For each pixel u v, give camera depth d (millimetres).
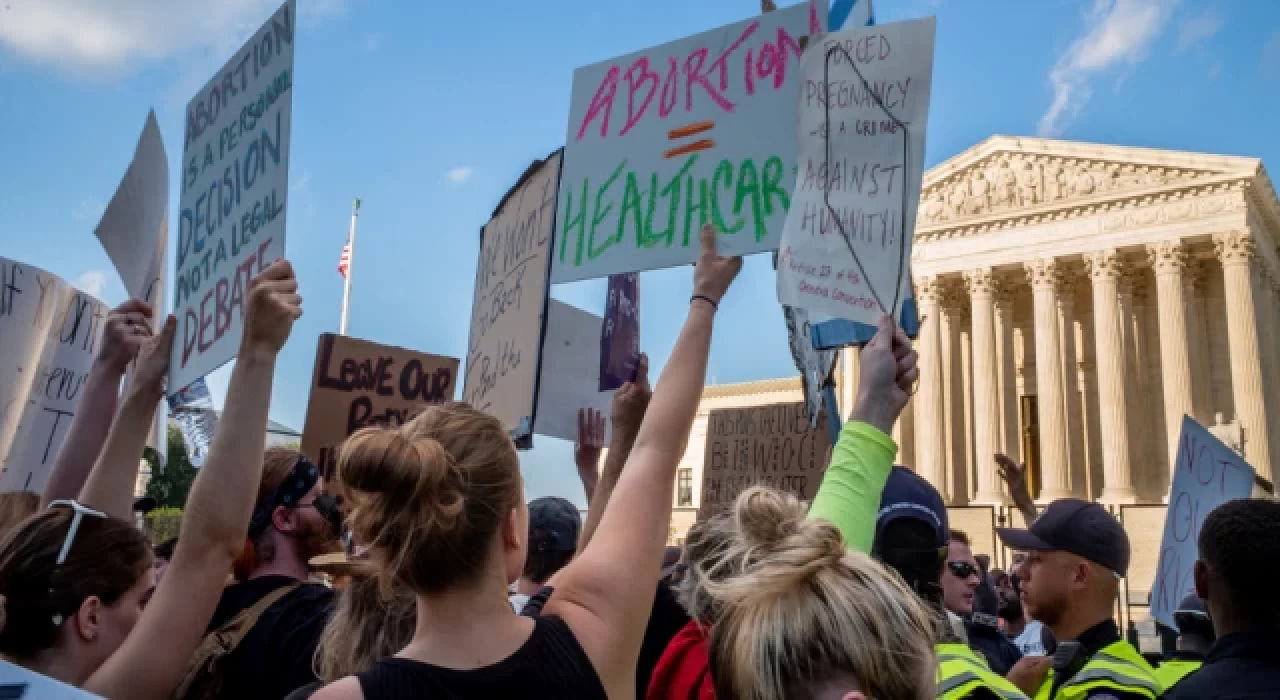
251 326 2789
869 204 3203
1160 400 42344
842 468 2678
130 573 2910
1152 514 22703
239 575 3340
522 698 1787
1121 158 40656
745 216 3605
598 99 4207
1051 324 40938
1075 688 3520
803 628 1921
